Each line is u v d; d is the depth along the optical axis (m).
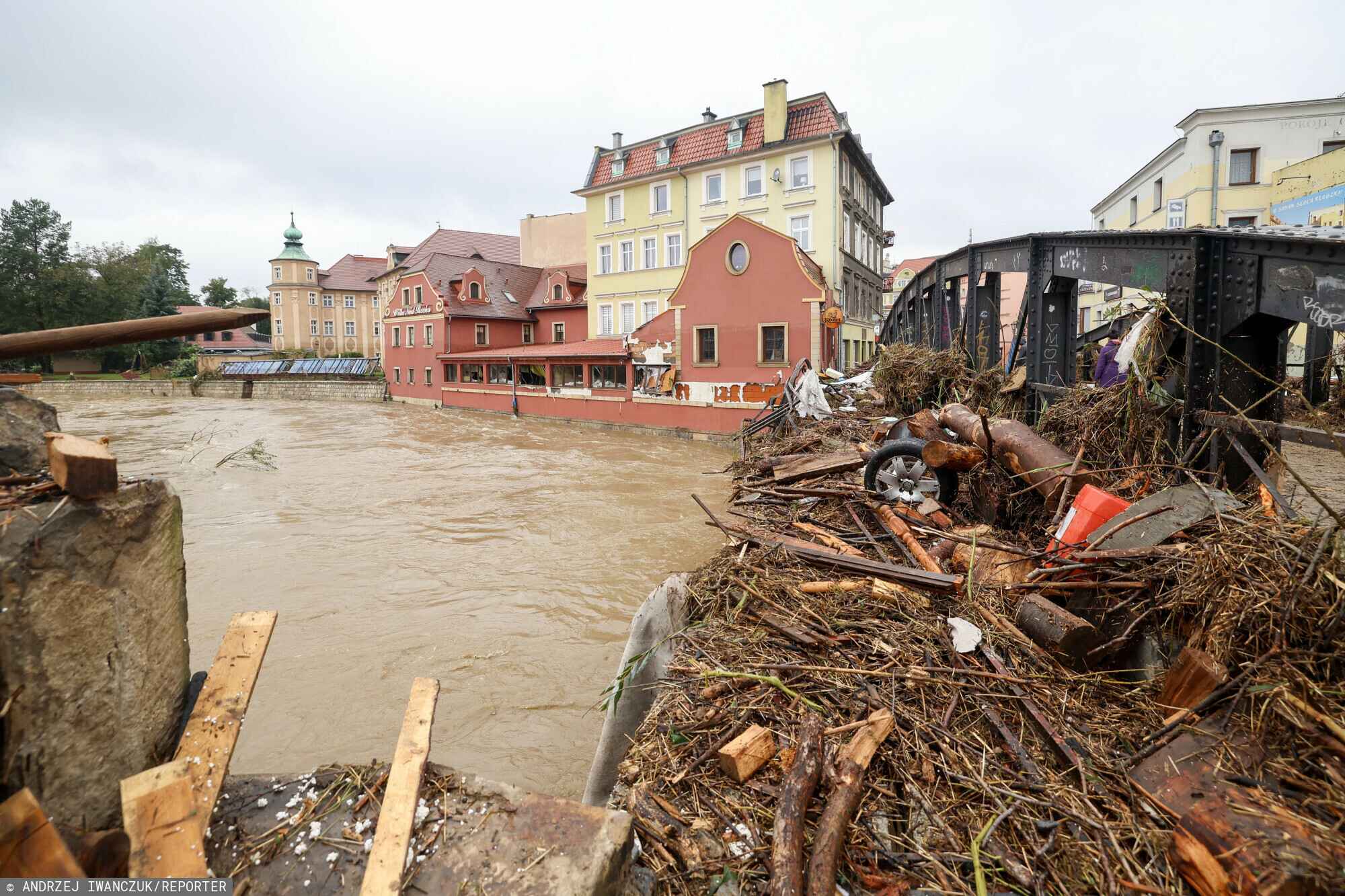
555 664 8.37
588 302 45.19
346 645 8.92
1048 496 5.59
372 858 2.01
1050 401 9.03
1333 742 2.44
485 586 11.16
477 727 7.02
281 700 7.61
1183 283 5.70
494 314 50.38
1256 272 5.05
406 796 2.22
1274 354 5.36
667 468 22.86
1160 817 2.50
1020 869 2.41
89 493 1.98
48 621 1.86
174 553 2.40
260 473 22.62
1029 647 3.61
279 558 12.84
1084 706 3.18
